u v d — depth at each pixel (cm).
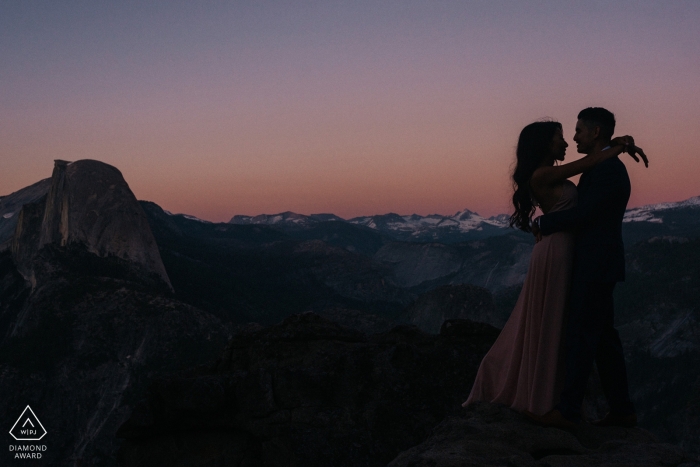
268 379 462
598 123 339
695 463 270
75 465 4497
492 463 264
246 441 451
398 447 436
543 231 332
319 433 441
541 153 344
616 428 341
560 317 329
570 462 265
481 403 345
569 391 318
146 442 456
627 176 323
